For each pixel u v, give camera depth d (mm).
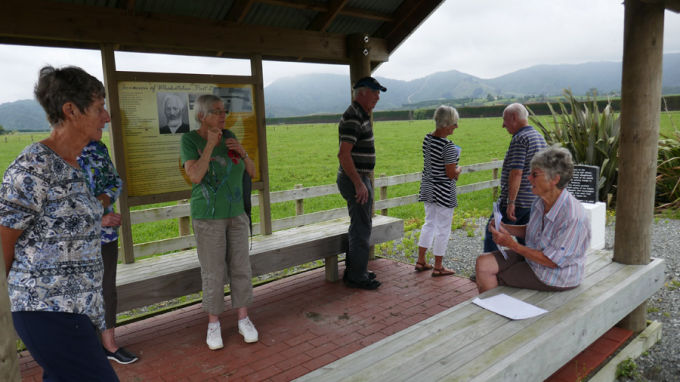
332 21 4680
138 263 3600
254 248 3855
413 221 7801
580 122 8055
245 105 4129
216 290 3033
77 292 1465
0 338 1074
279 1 3965
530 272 2709
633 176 3012
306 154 22047
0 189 1335
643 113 2908
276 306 3871
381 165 17219
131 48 3611
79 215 1456
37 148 1380
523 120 3498
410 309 3750
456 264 5129
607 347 2930
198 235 2992
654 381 2746
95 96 1473
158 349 3131
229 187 2990
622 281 2811
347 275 4312
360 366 1924
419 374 1842
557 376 2627
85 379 1503
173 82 3678
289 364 2900
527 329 2209
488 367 1872
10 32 2840
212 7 3816
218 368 2865
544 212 2689
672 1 2721
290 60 4535
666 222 6602
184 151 2910
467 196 10703
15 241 1356
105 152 2600
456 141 24297
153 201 3658
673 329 3400
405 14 4789
